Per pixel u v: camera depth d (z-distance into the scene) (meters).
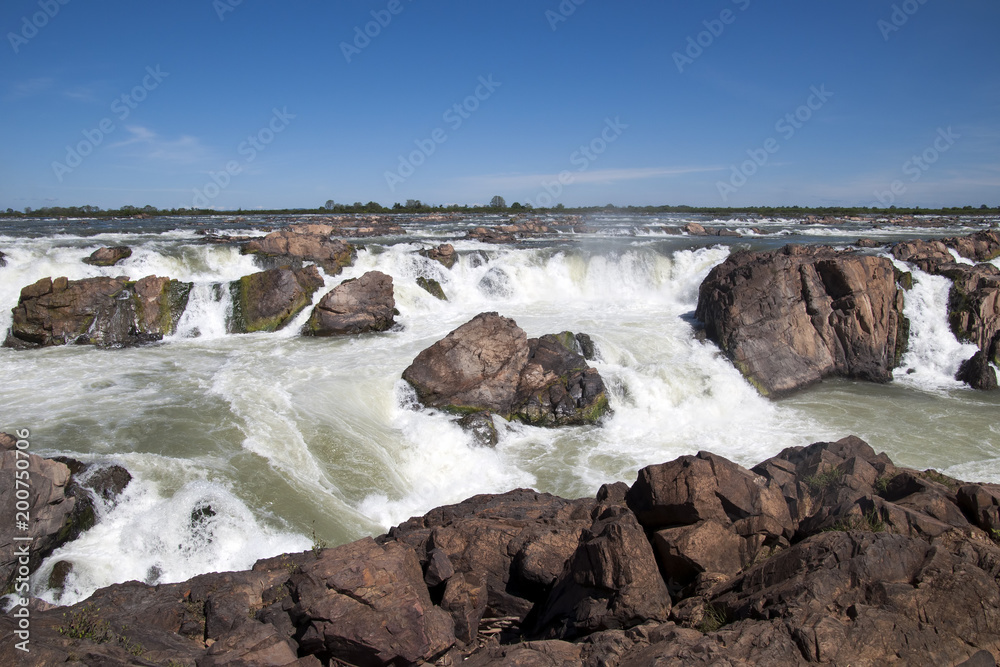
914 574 7.77
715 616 8.21
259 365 24.78
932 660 6.68
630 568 8.69
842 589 7.59
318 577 8.62
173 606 10.02
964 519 9.27
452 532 10.97
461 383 22.84
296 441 18.48
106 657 7.64
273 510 15.38
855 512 9.20
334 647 7.92
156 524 14.06
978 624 7.04
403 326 31.41
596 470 19.41
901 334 28.44
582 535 9.93
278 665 7.70
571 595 9.22
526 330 29.20
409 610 7.98
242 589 10.62
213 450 17.42
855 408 23.81
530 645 8.04
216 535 14.26
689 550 9.00
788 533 9.60
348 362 25.25
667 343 27.75
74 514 13.66
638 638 7.74
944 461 19.20
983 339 27.50
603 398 23.34
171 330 29.50
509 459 20.27
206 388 22.03
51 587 12.39
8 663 7.13
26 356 26.03
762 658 6.82
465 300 37.09
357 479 17.77
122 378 23.14
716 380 24.50
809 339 27.05
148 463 15.69
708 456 9.98
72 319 28.27
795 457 12.27
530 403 22.81
